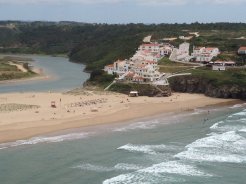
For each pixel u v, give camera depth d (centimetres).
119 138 9194
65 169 7138
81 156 7844
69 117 11006
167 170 7175
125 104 13038
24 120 10488
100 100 13400
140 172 7062
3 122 10212
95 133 9569
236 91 14688
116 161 7612
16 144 8531
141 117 11419
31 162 7450
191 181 6712
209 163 7594
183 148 8506
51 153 7981
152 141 9006
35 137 9075
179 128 10269
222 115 11975
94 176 6844
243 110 12800
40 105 12419
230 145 8719
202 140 9050
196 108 12975
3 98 13688
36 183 6506
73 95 14312
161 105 13162
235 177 6931
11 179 6638
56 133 9456
